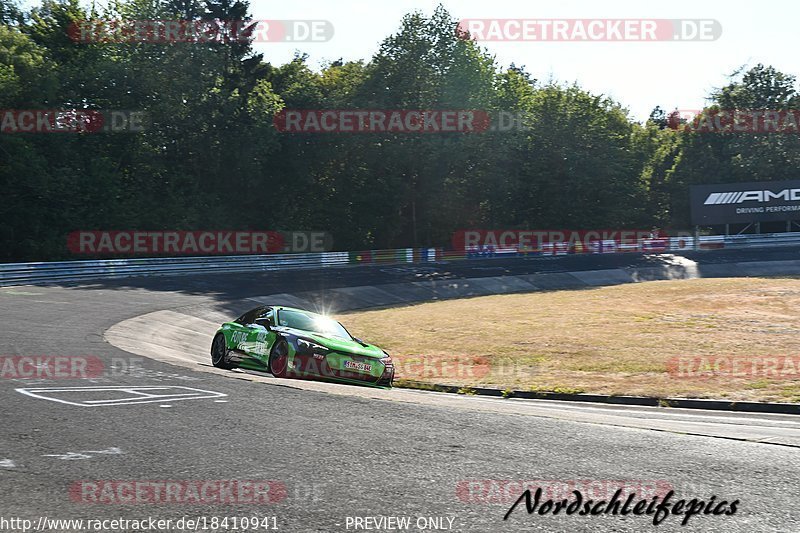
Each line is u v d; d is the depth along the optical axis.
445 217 68.50
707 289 36.78
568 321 26.75
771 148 75.38
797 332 22.33
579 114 71.62
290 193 66.31
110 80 54.28
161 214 54.81
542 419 8.28
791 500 5.28
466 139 64.69
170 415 7.75
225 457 6.11
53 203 49.31
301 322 14.05
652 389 14.06
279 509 4.89
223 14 63.84
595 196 72.62
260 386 10.17
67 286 31.86
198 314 26.30
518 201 71.75
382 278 42.62
